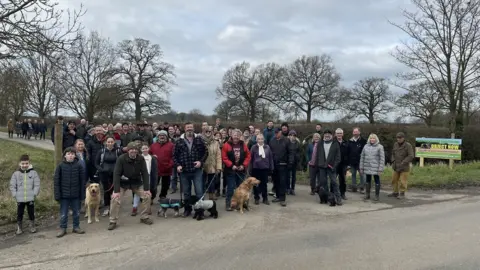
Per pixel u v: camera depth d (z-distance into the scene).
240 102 61.28
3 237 6.49
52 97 41.00
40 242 6.16
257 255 5.29
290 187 10.59
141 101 50.72
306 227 6.84
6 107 37.81
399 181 9.94
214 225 7.06
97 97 40.44
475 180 11.72
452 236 6.07
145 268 4.89
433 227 6.65
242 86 61.03
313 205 8.91
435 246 5.56
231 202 8.25
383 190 10.91
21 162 6.80
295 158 9.88
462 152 17.58
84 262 5.16
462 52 15.55
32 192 6.79
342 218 7.54
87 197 7.43
